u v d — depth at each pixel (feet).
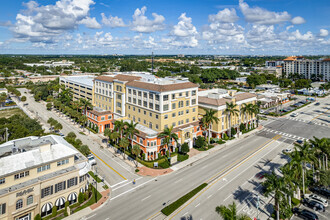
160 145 229.04
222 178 191.21
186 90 264.72
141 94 266.98
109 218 142.31
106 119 314.55
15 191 127.54
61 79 496.64
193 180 188.24
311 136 302.45
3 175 128.26
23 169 135.44
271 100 486.79
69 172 151.53
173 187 177.58
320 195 170.19
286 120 387.55
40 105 470.39
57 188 147.13
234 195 166.61
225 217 115.55
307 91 635.66
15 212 127.34
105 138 285.64
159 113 241.96
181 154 237.66
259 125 353.10
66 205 149.89
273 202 158.61
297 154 157.48
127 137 228.02
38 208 138.10
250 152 247.29
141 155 231.09
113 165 214.90
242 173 199.82
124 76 321.93
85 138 285.64
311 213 141.69
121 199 162.09
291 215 146.30
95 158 228.63
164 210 147.54
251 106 313.12
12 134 224.74
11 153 157.28
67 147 160.86
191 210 149.38
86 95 399.65
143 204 156.04
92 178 190.49
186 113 270.05
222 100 285.64
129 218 142.00
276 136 302.45
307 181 177.06
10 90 549.54
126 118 293.43
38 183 136.87
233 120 302.04
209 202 157.99
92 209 150.71
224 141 277.85
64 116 388.98
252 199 161.99
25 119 271.28
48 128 319.88
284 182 133.59
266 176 138.21
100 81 346.33
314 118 398.42
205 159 230.07
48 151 152.35
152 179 190.60
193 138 265.13
